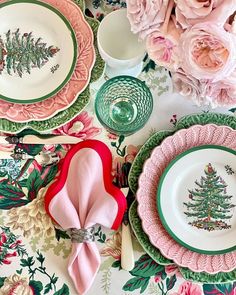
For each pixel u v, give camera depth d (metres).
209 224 0.93
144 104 0.97
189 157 0.94
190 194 0.93
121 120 0.97
